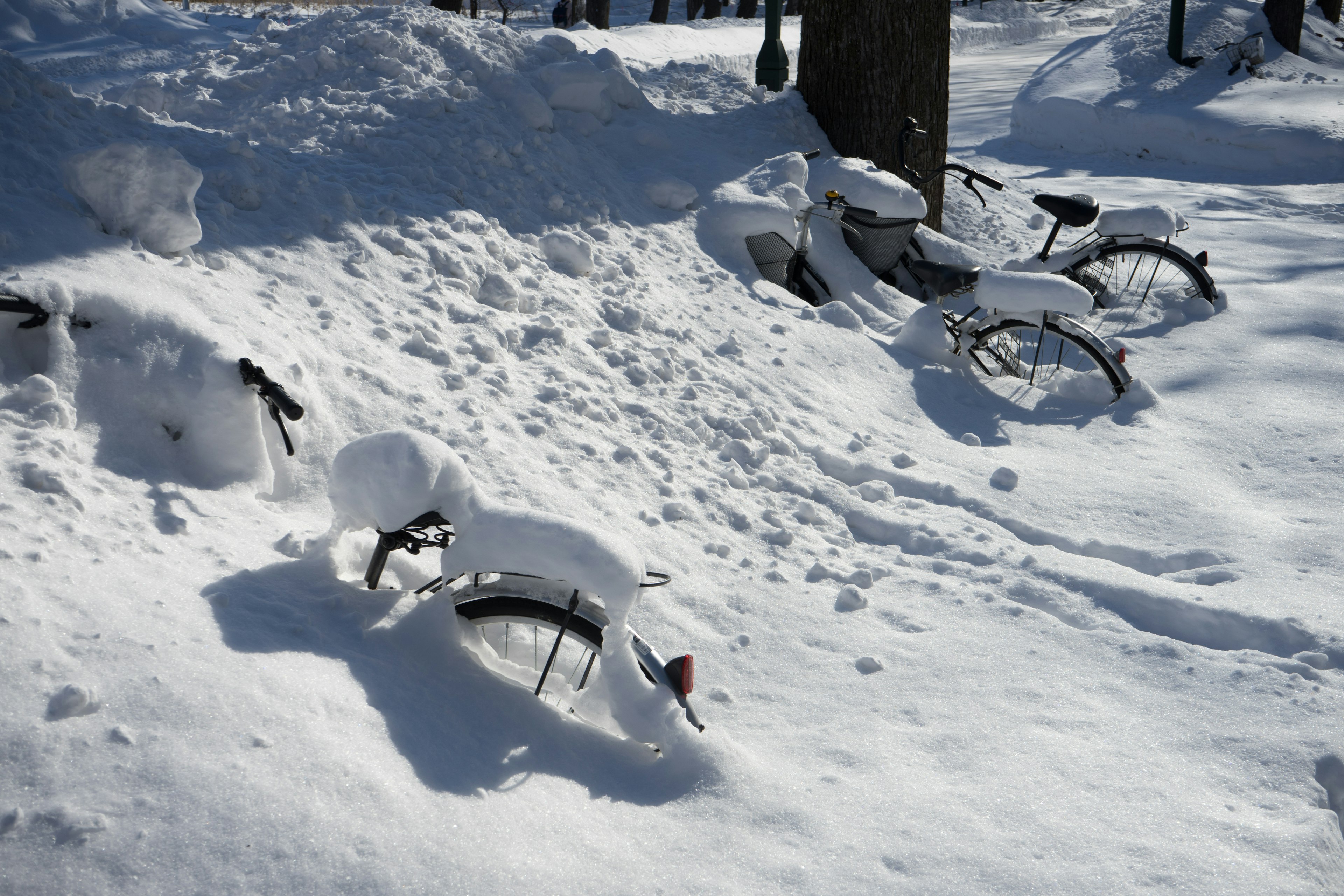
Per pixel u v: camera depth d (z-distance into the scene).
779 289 6.13
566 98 6.93
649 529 3.65
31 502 2.60
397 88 6.35
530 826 2.15
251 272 4.15
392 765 2.15
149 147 3.79
